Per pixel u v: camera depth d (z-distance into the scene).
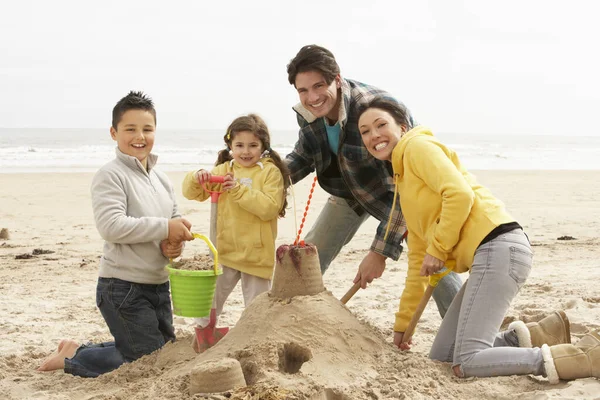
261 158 5.05
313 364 3.61
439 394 3.47
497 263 3.73
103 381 3.99
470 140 94.69
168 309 4.61
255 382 3.54
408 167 3.98
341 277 7.80
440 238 3.79
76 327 5.64
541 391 3.42
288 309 3.87
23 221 12.77
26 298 6.84
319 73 4.31
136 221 4.21
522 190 19.11
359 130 4.38
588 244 10.02
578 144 78.69
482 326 3.72
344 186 4.93
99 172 4.36
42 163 29.70
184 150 41.03
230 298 6.80
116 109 4.47
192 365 3.82
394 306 6.24
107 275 4.33
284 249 4.01
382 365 3.79
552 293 6.48
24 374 4.36
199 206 14.90
